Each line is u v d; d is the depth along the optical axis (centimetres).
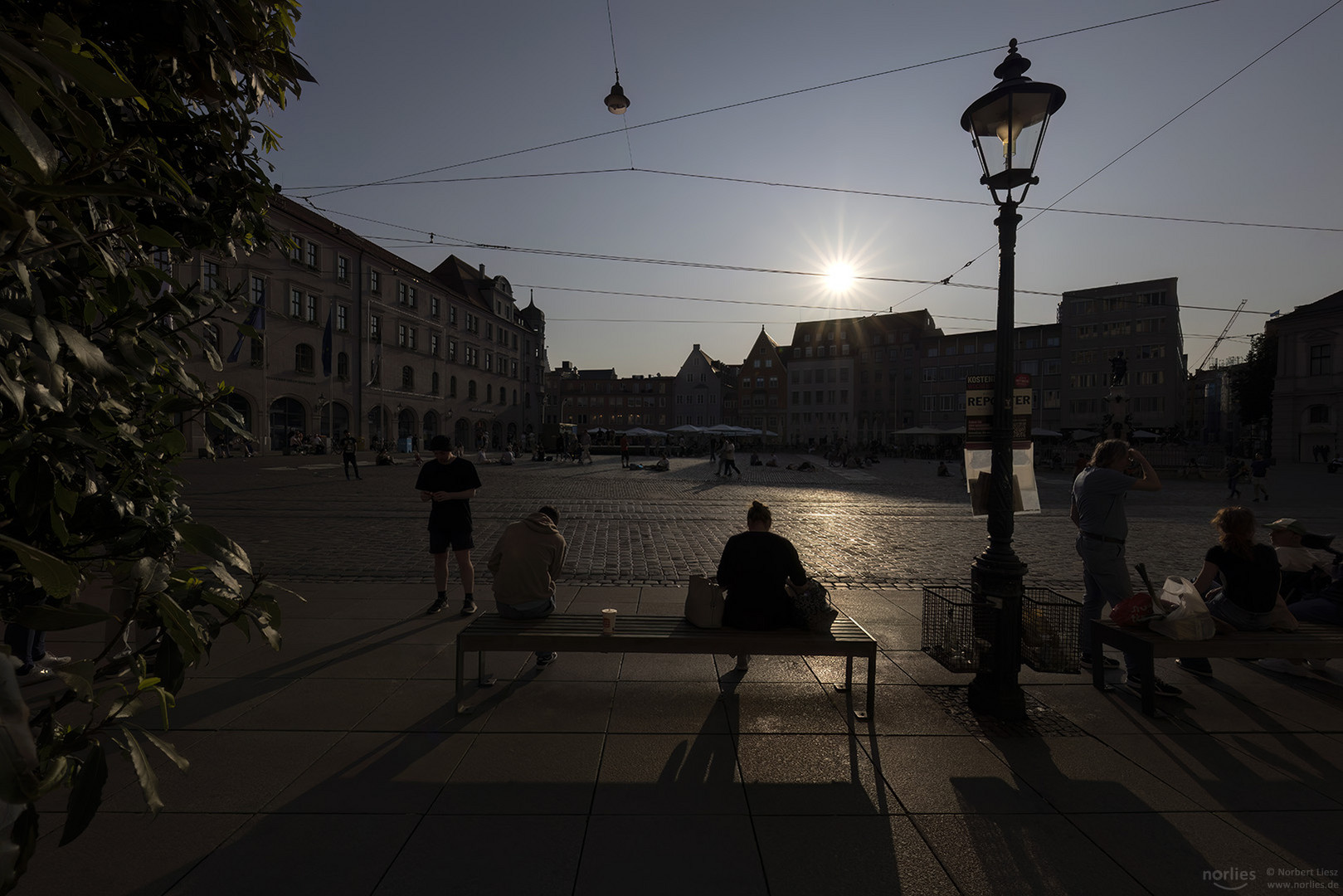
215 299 187
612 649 374
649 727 357
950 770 314
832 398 8700
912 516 1373
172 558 173
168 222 186
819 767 314
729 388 9894
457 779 298
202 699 386
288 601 615
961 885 231
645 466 3231
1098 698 411
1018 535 1120
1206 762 326
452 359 5316
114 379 130
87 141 113
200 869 233
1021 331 7044
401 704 383
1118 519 444
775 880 232
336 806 275
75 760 131
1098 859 247
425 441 4962
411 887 225
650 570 794
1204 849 254
